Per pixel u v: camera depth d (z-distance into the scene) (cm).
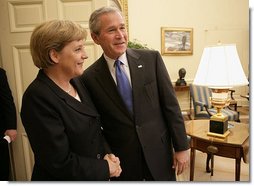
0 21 171
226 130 182
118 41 114
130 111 120
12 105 173
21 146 181
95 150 99
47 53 88
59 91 92
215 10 542
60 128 87
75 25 92
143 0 519
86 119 96
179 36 540
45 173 92
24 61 174
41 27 88
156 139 122
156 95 125
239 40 552
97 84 122
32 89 87
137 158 119
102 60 126
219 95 180
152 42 535
